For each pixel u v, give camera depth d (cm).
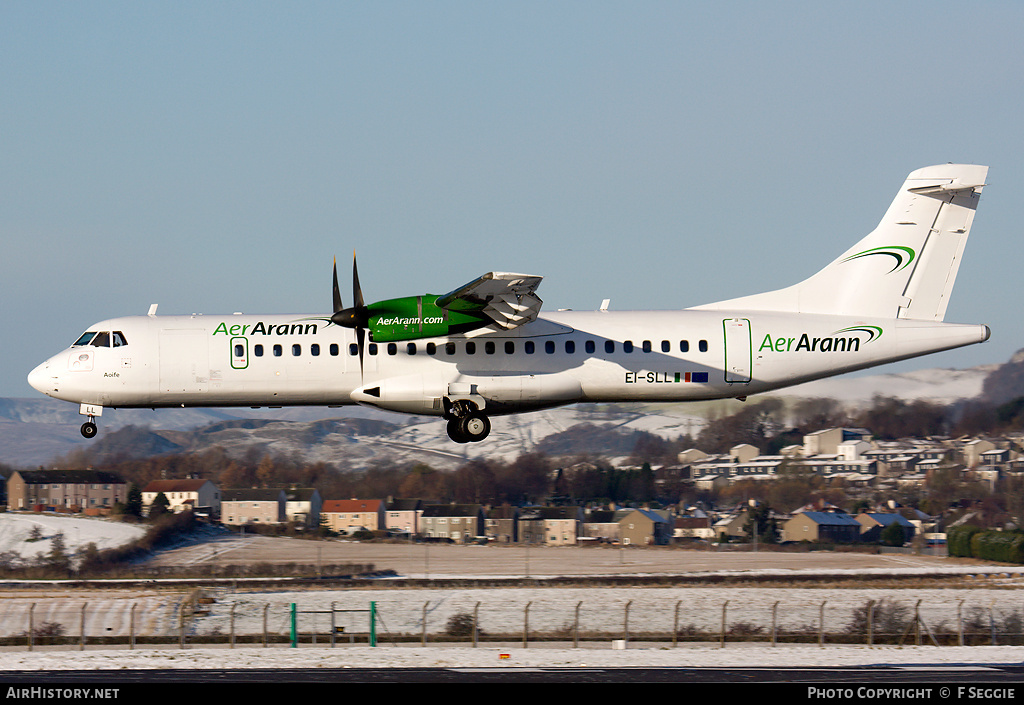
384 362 9156
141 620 10244
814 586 12275
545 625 10038
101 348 9250
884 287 9688
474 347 9175
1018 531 14525
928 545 15288
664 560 14738
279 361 9206
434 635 9419
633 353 9300
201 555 14425
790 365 9456
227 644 9144
